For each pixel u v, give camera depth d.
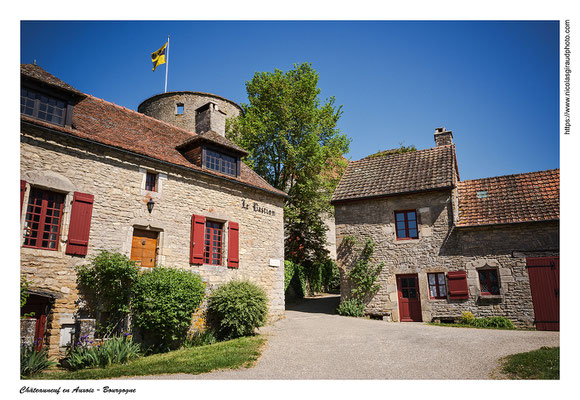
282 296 12.59
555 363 6.27
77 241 8.17
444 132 15.66
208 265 10.62
